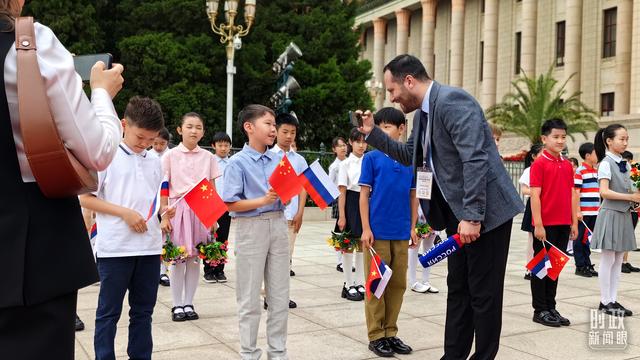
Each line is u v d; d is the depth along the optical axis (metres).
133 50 20.03
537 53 35.25
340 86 22.80
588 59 32.25
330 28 24.00
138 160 3.98
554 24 34.38
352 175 6.41
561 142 5.50
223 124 21.25
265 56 22.86
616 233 5.79
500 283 3.58
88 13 19.88
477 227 3.37
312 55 23.59
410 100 3.75
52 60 1.76
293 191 3.75
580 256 8.28
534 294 5.48
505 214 3.52
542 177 5.46
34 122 1.67
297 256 9.94
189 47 20.67
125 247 3.67
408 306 6.16
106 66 2.17
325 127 23.25
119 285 3.68
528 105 28.14
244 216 3.88
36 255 1.75
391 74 3.75
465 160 3.38
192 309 5.58
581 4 32.25
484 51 36.97
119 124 2.04
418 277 7.84
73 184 1.78
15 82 1.72
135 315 3.81
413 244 5.36
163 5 20.52
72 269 1.85
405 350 4.50
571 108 28.31
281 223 3.97
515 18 37.19
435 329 5.22
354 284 6.72
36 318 1.77
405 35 44.97
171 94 19.67
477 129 3.42
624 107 30.05
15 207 1.73
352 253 6.52
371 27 50.62
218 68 21.23
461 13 39.09
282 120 5.52
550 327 5.29
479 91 40.12
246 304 3.84
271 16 23.45
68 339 1.86
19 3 1.86
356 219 6.39
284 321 3.95
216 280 7.48
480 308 3.58
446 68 43.38
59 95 1.74
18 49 1.70
